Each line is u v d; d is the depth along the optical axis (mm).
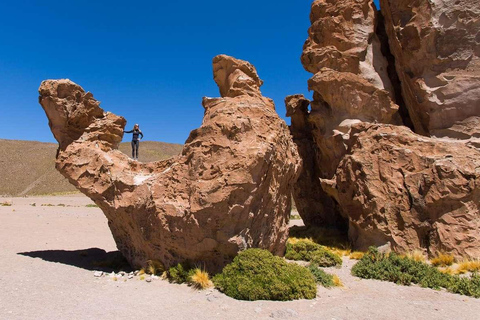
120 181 11570
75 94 12852
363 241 15578
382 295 9547
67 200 53188
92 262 12742
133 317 7363
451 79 16328
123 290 9508
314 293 9094
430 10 16531
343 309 8180
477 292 9523
